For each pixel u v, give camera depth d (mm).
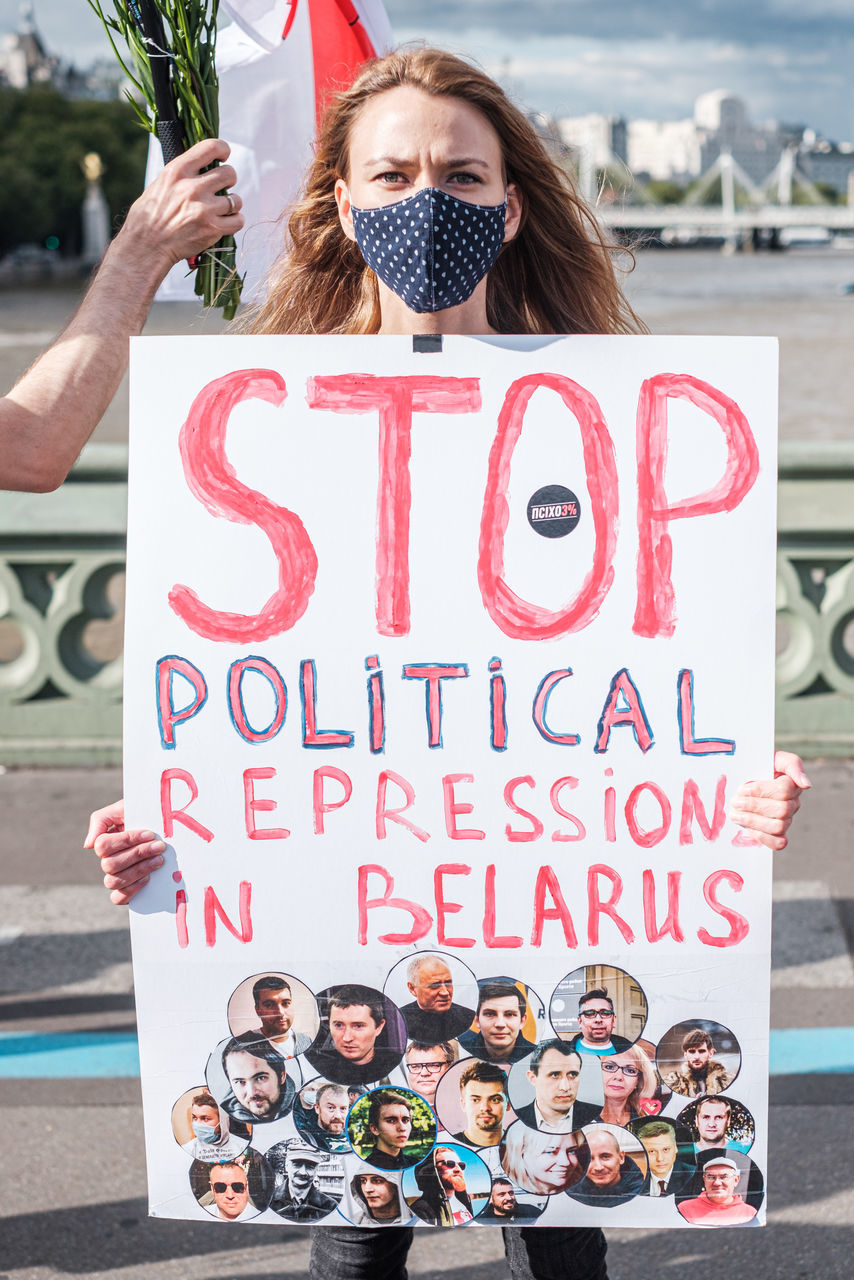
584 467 1619
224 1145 1649
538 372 1617
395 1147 1641
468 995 1625
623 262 2135
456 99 1674
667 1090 1625
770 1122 2822
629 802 1618
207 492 1625
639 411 1615
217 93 1825
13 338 37031
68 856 4305
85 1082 3035
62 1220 2578
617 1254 2473
